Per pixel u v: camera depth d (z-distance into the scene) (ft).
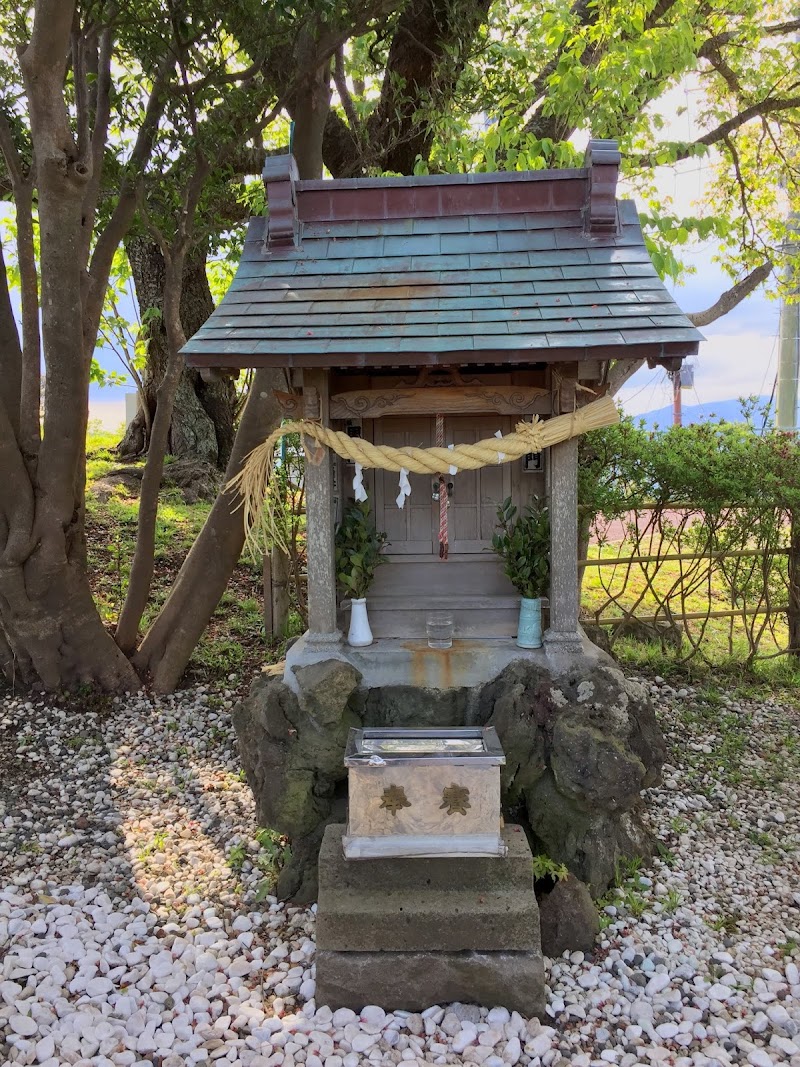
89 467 32.86
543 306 10.57
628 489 20.06
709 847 12.89
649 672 20.29
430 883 9.70
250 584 25.75
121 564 24.91
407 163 24.99
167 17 15.03
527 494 13.21
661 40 18.01
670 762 15.83
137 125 17.75
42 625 17.79
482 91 23.35
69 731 17.04
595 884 11.08
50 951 10.04
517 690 11.35
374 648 12.19
